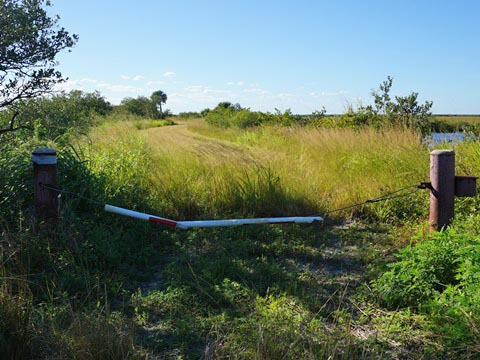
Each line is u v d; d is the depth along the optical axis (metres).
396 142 10.34
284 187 7.48
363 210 7.15
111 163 8.09
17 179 5.61
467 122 10.70
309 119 19.97
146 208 6.63
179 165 9.09
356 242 5.94
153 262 5.21
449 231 4.50
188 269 4.84
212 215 6.82
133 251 5.39
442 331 3.30
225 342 3.27
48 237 4.96
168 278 4.65
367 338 3.37
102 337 3.10
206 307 3.98
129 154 8.89
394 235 6.05
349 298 4.14
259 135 18.89
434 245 4.25
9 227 5.05
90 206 6.07
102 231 5.42
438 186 5.21
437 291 3.80
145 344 3.36
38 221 5.07
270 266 4.89
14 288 4.03
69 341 3.12
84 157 7.68
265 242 5.92
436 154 5.21
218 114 32.47
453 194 5.23
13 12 7.41
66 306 3.70
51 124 9.31
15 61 7.55
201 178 7.84
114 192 6.73
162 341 3.38
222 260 4.96
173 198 7.14
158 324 3.71
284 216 6.89
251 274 4.70
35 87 7.94
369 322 3.68
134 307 3.97
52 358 3.03
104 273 4.65
